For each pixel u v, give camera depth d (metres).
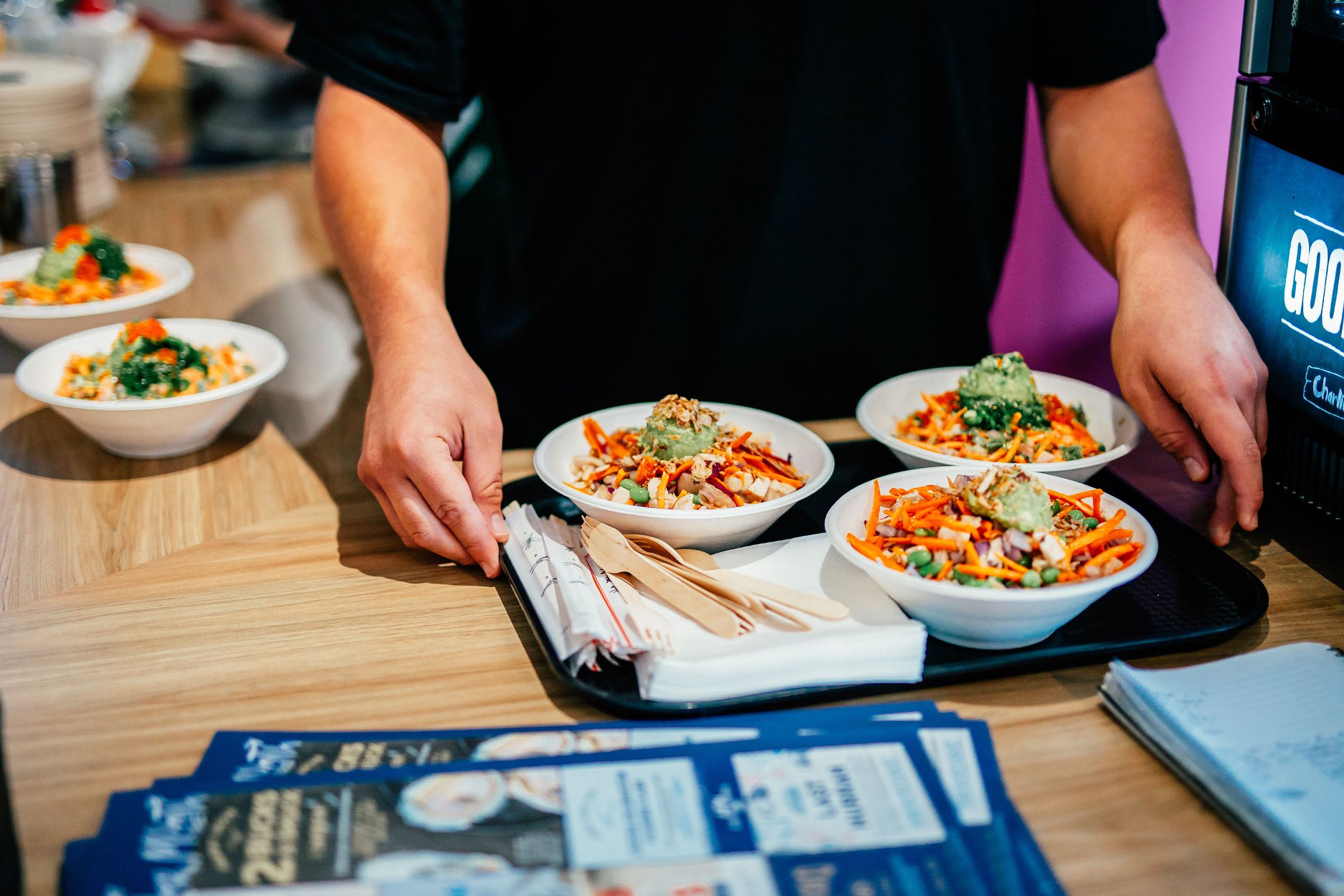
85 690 0.93
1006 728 0.87
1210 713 0.83
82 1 3.06
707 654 0.88
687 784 0.75
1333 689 0.85
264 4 3.60
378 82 1.34
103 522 1.25
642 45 1.46
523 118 1.59
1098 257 1.43
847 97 1.51
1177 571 1.08
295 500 1.30
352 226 1.29
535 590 1.00
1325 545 1.16
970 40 1.51
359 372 1.71
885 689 0.91
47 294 1.74
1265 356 1.19
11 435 1.49
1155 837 0.76
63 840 0.77
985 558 0.93
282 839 0.70
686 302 1.64
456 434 1.09
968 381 1.29
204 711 0.90
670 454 1.13
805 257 1.61
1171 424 1.16
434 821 0.72
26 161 2.17
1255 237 1.18
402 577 1.11
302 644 0.99
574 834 0.71
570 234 1.61
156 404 1.32
